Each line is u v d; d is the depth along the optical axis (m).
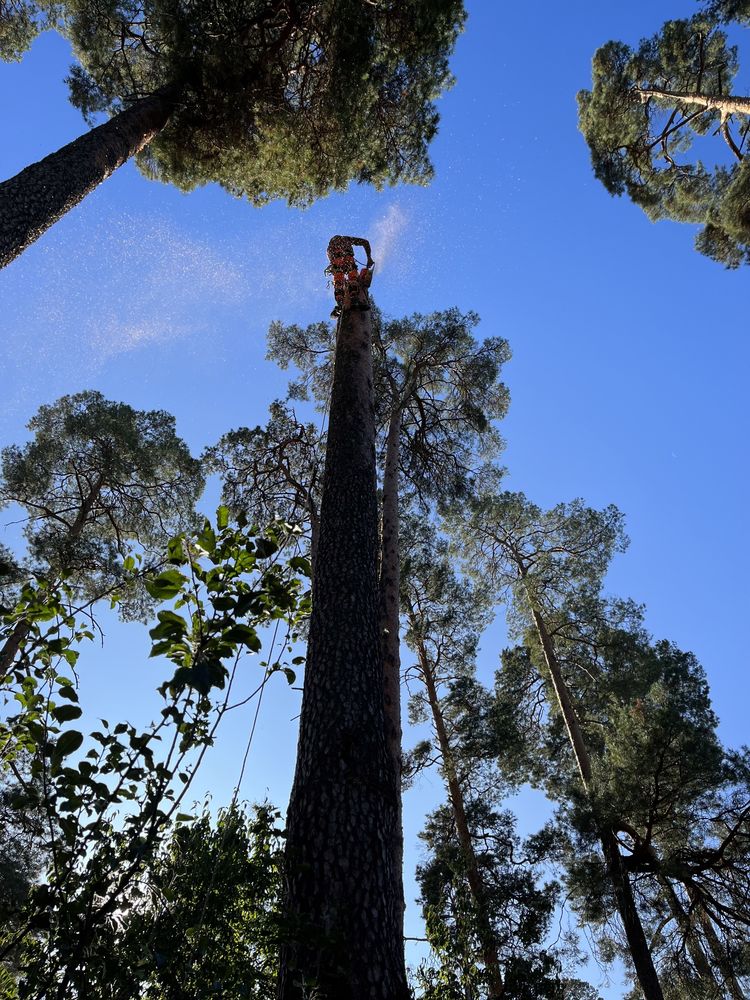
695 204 15.12
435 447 11.48
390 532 8.36
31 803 2.04
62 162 6.52
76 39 9.59
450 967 5.33
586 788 10.43
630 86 14.70
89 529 14.20
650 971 8.52
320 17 8.47
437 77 9.85
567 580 15.12
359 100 8.89
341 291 8.13
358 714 4.24
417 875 10.24
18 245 5.80
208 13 8.05
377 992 3.21
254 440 10.72
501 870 10.08
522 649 15.78
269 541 2.32
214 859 2.90
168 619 2.12
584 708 14.64
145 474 13.89
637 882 9.03
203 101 8.68
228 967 2.99
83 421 13.62
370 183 10.53
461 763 11.75
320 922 3.31
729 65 14.01
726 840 8.66
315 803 3.82
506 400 12.21
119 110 10.05
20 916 1.94
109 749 2.03
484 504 14.40
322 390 12.34
